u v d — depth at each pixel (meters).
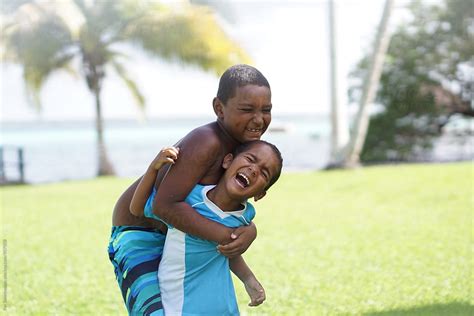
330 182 22.59
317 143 42.41
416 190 19.52
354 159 28.11
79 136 105.06
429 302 8.27
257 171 4.76
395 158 33.78
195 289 4.95
